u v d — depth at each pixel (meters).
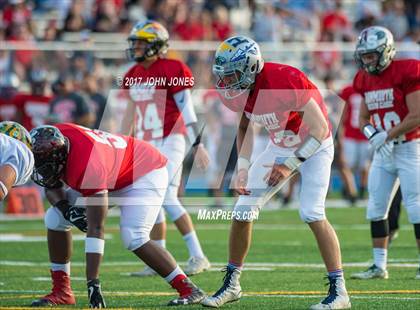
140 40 23.31
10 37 47.78
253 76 16.25
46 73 43.81
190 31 49.38
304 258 26.23
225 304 17.41
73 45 44.69
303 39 53.25
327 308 16.22
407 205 21.36
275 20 52.66
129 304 17.59
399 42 51.69
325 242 16.39
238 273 17.19
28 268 24.50
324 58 48.56
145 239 16.89
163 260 17.02
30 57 43.94
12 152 14.81
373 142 21.44
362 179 44.72
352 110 44.53
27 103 42.25
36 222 37.62
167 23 50.28
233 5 55.69
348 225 35.62
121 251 28.58
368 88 21.67
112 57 44.84
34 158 15.80
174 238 32.28
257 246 29.42
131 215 16.83
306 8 56.62
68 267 17.77
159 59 23.66
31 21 51.28
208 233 33.94
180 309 16.70
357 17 58.12
